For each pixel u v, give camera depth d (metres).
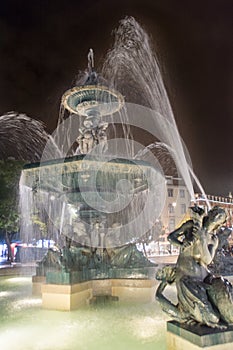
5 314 6.38
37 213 12.68
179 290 3.80
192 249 3.97
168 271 4.07
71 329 5.30
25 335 4.98
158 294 4.03
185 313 3.71
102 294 7.88
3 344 4.56
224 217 4.00
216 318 3.45
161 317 6.08
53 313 6.46
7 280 12.09
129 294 7.79
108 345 4.46
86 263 8.12
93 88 9.66
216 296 3.62
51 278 7.00
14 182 24.03
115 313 6.45
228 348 3.30
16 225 25.53
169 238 4.10
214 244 4.04
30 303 7.46
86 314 6.38
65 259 7.50
